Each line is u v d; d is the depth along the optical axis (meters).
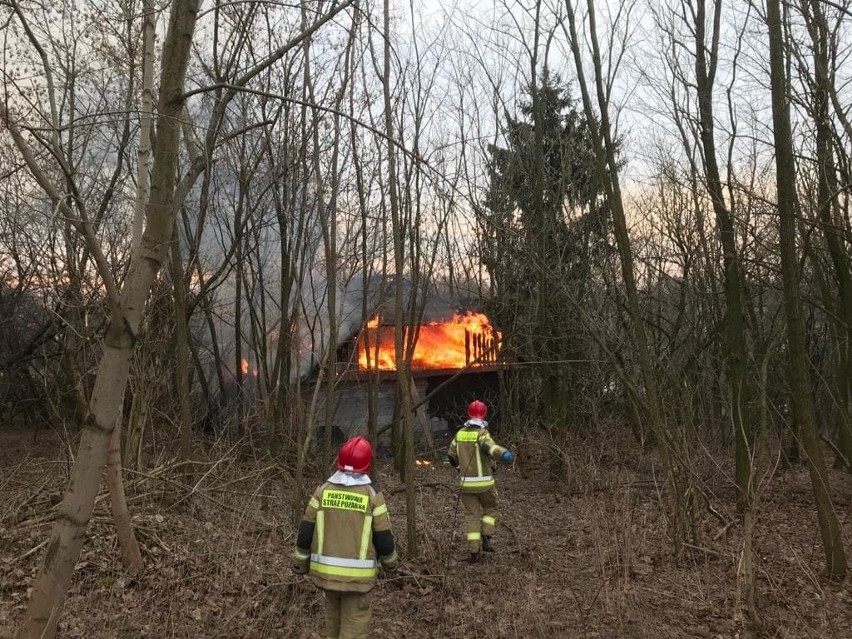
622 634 4.66
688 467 6.67
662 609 5.12
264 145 10.41
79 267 7.04
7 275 10.98
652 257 12.59
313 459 10.53
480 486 6.60
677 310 12.38
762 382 5.36
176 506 7.33
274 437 10.25
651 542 6.67
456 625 4.94
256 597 5.04
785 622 4.89
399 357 6.61
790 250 6.02
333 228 7.18
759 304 10.06
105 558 5.80
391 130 6.62
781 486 9.75
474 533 6.57
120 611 4.91
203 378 12.35
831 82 7.70
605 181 6.75
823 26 7.56
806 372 6.06
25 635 3.01
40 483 7.34
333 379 7.27
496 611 5.11
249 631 4.59
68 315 7.68
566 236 11.95
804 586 5.61
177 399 10.73
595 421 10.23
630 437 12.73
